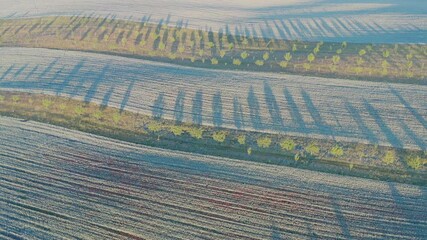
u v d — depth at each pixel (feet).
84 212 91.15
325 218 88.69
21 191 97.45
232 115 124.06
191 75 147.02
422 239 83.35
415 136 112.78
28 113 128.67
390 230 85.51
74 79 145.69
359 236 84.43
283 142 108.06
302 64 152.46
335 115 122.52
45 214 90.79
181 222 88.33
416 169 100.94
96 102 131.95
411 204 91.50
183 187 97.45
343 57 156.97
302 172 101.60
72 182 99.81
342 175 100.48
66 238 84.84
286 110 125.49
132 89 138.62
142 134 117.29
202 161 105.91
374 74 144.46
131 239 84.43
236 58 159.84
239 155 108.06
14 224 88.28
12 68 155.53
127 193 96.07
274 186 97.30
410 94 131.85
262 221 88.28
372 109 124.67
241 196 94.68
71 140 115.44
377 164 103.55
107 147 112.16
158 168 103.71
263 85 139.23
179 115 124.88
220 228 86.79
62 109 129.39
